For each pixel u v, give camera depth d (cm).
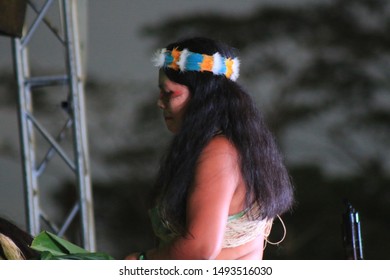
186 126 624
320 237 3431
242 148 620
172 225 618
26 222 1228
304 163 3700
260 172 627
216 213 600
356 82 3938
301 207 3478
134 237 3406
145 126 3506
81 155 1223
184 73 634
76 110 1220
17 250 559
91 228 1230
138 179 3459
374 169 3759
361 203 3641
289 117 3816
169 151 628
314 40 3981
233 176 612
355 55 3975
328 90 3891
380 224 3612
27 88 1237
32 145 1240
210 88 632
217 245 598
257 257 642
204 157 611
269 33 3938
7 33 1126
